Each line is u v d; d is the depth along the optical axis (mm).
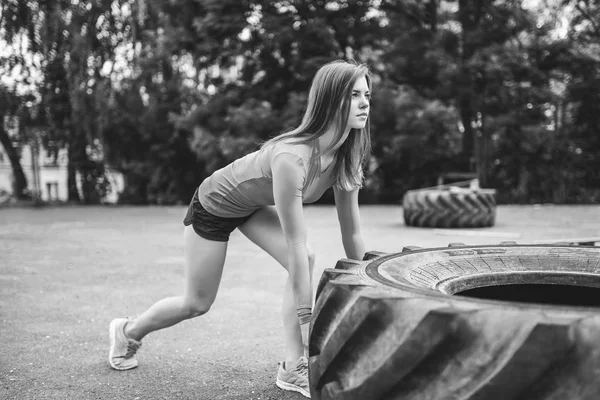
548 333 976
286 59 16531
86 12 16828
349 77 1756
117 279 4590
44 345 2801
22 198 19141
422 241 6484
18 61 17406
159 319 2312
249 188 1963
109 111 17312
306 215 11078
